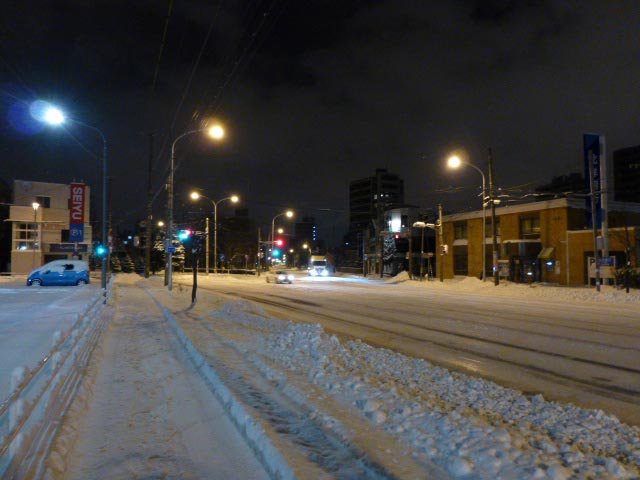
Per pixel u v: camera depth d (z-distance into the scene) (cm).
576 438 487
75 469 440
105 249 2423
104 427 547
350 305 2319
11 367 848
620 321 1659
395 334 1349
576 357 1010
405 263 7031
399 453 431
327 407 557
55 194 5859
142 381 751
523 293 3058
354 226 13262
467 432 463
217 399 650
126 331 1293
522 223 4681
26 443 435
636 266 3453
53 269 3650
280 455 431
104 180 2481
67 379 695
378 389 624
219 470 439
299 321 1648
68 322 1484
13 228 5588
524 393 729
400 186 12825
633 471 395
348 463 418
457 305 2333
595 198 2961
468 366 921
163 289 3153
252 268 10531
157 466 447
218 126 2303
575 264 4097
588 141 3034
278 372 722
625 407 657
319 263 6938
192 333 1148
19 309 1886
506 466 390
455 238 5534
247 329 1227
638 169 11881
